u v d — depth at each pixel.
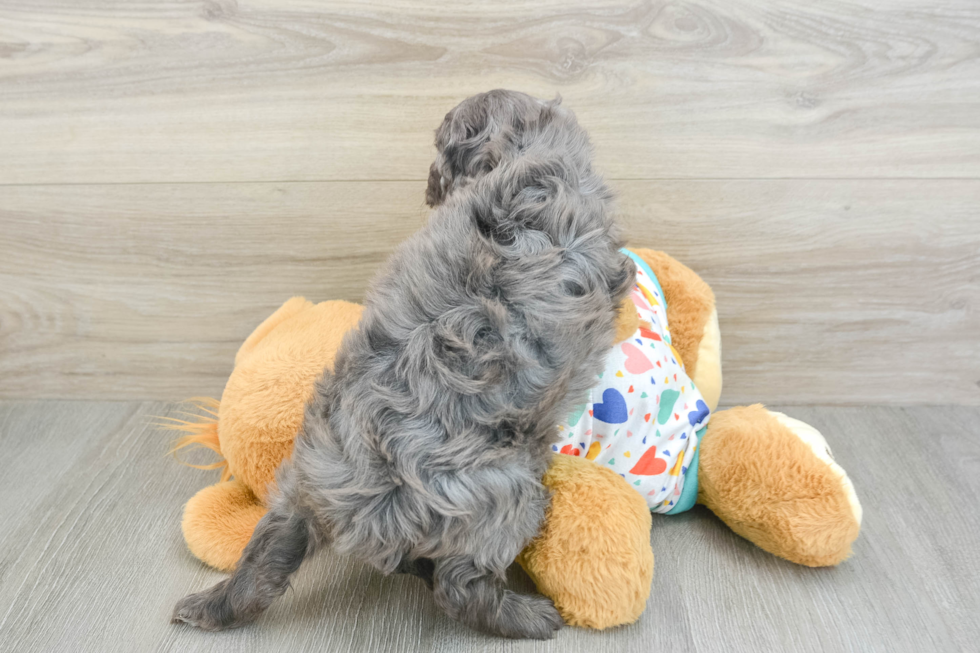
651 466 0.92
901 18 1.07
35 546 0.97
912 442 1.20
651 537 0.99
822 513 0.88
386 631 0.83
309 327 1.02
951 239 1.19
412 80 1.13
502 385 0.72
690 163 1.16
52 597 0.88
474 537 0.72
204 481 1.12
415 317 0.73
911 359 1.28
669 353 0.97
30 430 1.26
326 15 1.09
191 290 1.28
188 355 1.33
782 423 0.98
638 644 0.81
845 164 1.15
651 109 1.13
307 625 0.83
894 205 1.17
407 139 1.16
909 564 0.93
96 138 1.17
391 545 0.72
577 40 1.10
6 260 1.25
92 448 1.21
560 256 0.74
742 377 1.31
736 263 1.22
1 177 1.19
